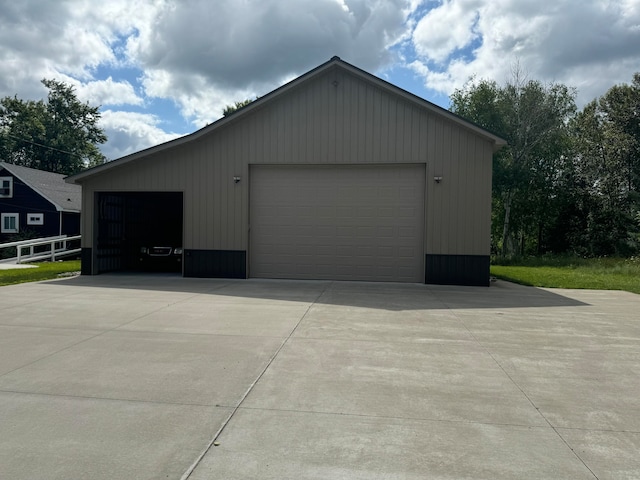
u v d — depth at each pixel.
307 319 7.44
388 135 12.30
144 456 3.10
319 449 3.22
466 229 12.07
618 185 29.38
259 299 9.40
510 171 27.17
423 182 12.34
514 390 4.42
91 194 13.75
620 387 4.55
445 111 11.84
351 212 12.66
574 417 3.82
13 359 5.20
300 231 12.84
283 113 12.66
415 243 12.43
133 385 4.41
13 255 24.81
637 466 3.05
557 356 5.58
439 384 4.55
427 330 6.83
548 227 29.75
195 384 4.45
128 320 7.27
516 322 7.53
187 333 6.45
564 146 29.08
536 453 3.21
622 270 18.00
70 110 49.84
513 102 28.52
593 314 8.37
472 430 3.55
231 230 12.91
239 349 5.65
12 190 27.78
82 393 4.20
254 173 12.95
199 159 12.99
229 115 12.61
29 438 3.35
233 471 2.92
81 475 2.86
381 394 4.26
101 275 13.99
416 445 3.29
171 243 15.80
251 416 3.74
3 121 46.84
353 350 5.68
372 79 12.12
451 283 12.12
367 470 2.95
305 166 12.78
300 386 4.43
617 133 30.72
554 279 14.66
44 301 9.02
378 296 10.01
